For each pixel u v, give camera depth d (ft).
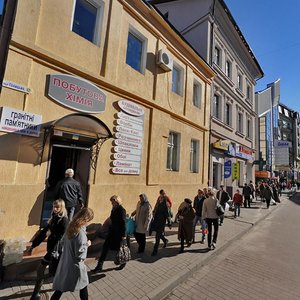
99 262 15.60
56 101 18.31
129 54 26.89
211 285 15.28
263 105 102.68
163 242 23.02
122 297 12.65
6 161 15.44
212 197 22.65
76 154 22.16
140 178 26.58
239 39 56.75
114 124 23.59
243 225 33.83
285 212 51.47
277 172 131.54
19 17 16.42
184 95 35.86
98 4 22.80
